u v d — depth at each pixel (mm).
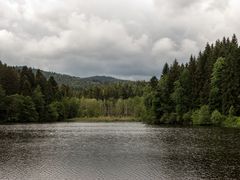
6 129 106062
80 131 99562
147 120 140750
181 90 125625
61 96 185375
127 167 43719
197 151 54812
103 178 38469
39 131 98562
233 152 53188
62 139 75562
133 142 68688
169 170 41688
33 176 39344
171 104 131500
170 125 120688
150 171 41406
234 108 104750
